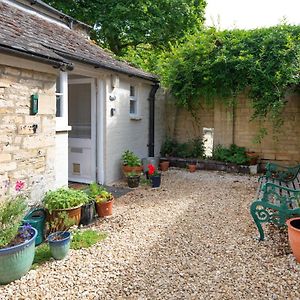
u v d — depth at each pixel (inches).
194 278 118.8
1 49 133.4
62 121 214.7
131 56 509.0
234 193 253.6
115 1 500.1
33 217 155.2
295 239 124.8
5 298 106.4
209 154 386.6
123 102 302.7
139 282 116.6
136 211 205.6
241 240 154.0
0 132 144.3
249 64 322.3
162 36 540.4
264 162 354.6
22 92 155.9
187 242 153.9
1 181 145.5
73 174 290.7
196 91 367.9
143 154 350.9
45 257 136.9
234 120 365.4
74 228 166.9
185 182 298.7
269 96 323.9
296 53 309.9
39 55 153.0
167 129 406.9
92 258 136.7
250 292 108.1
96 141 276.5
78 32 319.0
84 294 108.9
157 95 382.6
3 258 112.6
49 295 108.4
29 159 161.8
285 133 343.3
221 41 343.6
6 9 212.7
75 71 240.2
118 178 297.7
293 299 103.1
